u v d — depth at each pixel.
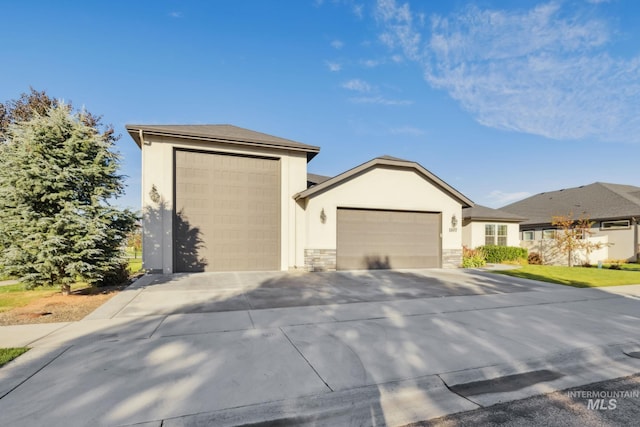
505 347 4.34
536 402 3.08
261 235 12.19
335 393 2.98
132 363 3.54
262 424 2.60
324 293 7.80
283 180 12.41
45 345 4.09
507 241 20.31
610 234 19.81
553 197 26.66
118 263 7.66
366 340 4.45
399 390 3.18
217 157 11.75
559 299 7.62
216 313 5.78
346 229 12.80
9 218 6.40
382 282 9.67
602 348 4.46
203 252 11.45
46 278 6.72
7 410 2.57
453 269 13.83
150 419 2.49
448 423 2.69
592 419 2.77
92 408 2.63
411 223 13.77
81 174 6.94
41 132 6.75
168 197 10.93
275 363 3.61
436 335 4.75
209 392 2.93
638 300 7.78
